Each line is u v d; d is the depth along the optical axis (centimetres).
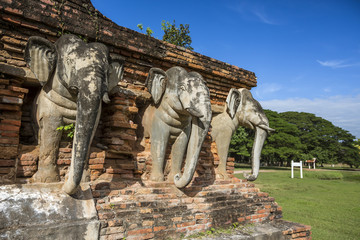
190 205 458
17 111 387
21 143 411
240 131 3222
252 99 641
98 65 353
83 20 436
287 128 3662
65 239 319
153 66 530
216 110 639
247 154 3259
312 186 1666
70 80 351
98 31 448
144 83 524
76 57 354
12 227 296
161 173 495
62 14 415
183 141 511
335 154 4588
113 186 433
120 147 463
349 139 4681
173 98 466
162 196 453
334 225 736
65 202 349
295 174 2416
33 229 301
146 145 516
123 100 483
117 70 420
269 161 4431
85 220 342
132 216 386
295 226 559
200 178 584
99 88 342
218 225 477
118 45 470
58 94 381
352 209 948
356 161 4500
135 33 499
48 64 363
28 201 328
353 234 654
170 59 541
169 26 1423
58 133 393
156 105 495
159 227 401
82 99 331
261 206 571
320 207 986
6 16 369
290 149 3531
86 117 326
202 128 428
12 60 385
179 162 515
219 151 640
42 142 386
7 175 360
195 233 442
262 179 2030
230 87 673
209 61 614
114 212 373
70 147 425
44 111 385
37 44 356
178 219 426
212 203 489
